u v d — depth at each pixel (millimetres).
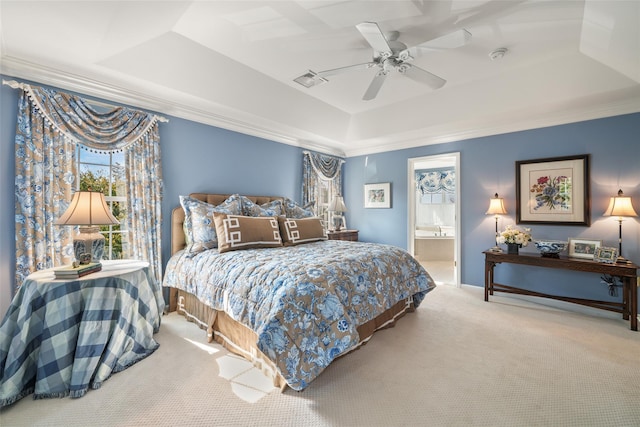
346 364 2070
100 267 2080
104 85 2637
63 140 2422
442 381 1861
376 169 5223
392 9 2012
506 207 3840
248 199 3605
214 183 3615
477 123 3793
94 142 2580
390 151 5039
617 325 2793
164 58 2484
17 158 2201
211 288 2336
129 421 1490
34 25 1779
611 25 1893
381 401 1666
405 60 2281
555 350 2277
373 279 2381
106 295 1881
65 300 1742
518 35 2334
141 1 1675
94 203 2059
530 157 3660
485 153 4027
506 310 3234
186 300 2891
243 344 2131
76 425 1460
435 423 1488
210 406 1611
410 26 2219
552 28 2230
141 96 2904
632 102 2973
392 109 4008
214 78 2883
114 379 1850
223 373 1937
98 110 2670
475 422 1495
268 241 3021
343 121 4426
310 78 2535
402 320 2922
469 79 3172
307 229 3477
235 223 2877
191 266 2689
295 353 1664
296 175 4754
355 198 5531
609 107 3096
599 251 3004
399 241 4938
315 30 2273
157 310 2453
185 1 1834
